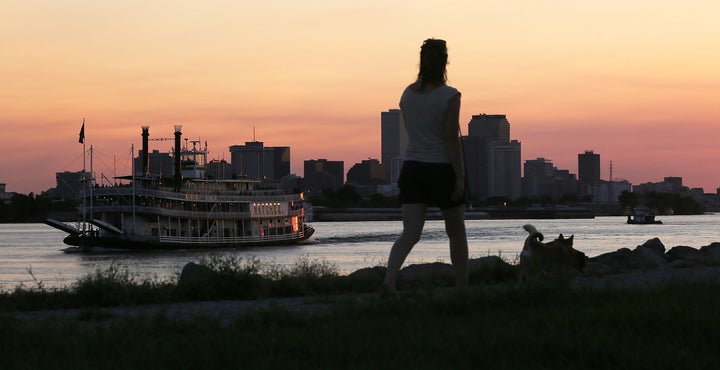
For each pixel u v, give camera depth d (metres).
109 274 22.30
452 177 15.05
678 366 9.99
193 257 129.62
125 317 14.84
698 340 11.17
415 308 14.33
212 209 154.50
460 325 12.56
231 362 10.45
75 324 14.28
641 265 29.33
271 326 12.98
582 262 21.47
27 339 12.38
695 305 13.34
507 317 13.20
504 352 10.71
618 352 10.47
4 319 13.91
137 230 143.00
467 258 15.80
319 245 178.38
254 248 161.50
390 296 14.94
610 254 30.58
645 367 9.98
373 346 11.03
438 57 15.17
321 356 10.67
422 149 15.09
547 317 12.93
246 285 22.06
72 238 142.00
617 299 15.19
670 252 33.62
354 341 11.43
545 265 21.09
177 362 10.48
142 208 141.88
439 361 10.27
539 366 10.02
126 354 11.20
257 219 165.38
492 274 26.34
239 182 164.25
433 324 12.76
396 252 15.17
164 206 146.12
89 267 109.38
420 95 15.04
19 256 140.50
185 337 12.29
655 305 13.20
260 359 10.46
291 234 175.12
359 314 14.23
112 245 141.00
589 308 13.88
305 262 31.66
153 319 14.05
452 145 15.06
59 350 11.76
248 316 13.84
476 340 11.23
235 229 159.88
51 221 143.38
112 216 145.12
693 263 28.72
